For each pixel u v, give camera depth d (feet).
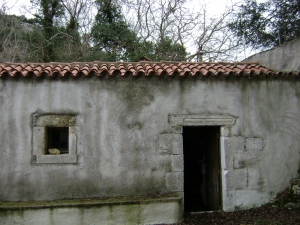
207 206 21.79
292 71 18.98
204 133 22.57
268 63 22.36
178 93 18.13
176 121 17.98
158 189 17.71
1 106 16.92
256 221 16.35
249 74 18.24
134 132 17.72
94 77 17.58
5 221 15.23
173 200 16.52
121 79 17.79
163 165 17.81
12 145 16.89
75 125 17.33
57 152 17.52
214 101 18.37
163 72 17.66
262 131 18.79
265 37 41.65
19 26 49.83
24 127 17.01
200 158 25.71
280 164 18.89
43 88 17.20
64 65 18.94
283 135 19.07
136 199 16.56
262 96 18.93
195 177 26.27
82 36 52.70
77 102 17.40
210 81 18.42
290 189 18.72
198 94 18.28
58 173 17.06
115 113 17.66
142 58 44.70
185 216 17.61
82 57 48.39
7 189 16.69
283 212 17.54
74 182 17.13
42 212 15.52
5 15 46.70
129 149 17.63
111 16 55.16
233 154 18.38
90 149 17.35
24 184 16.80
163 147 17.84
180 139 17.99
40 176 16.94
